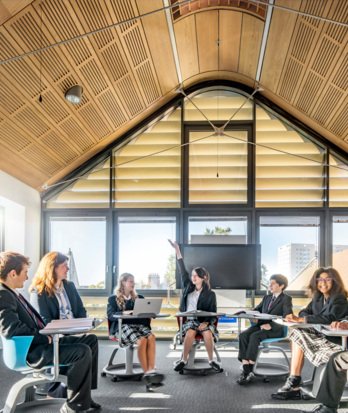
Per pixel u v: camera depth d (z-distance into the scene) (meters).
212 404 3.91
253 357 4.59
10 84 4.70
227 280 6.73
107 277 7.20
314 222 7.11
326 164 7.03
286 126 7.26
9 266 3.43
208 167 7.28
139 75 6.09
